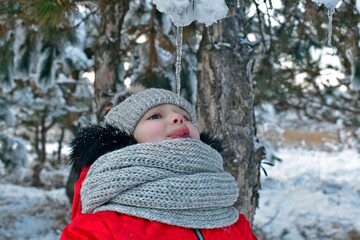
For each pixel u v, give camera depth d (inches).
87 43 201.8
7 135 293.0
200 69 106.0
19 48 181.8
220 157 62.4
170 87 161.0
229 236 58.4
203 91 104.9
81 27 197.0
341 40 151.3
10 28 157.8
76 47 200.2
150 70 161.8
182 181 54.4
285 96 235.5
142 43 174.4
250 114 104.2
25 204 263.1
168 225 54.0
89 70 241.4
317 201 283.7
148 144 56.1
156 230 53.0
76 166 63.7
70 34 179.6
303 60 200.8
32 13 111.7
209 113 103.6
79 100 285.7
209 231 56.2
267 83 205.5
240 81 103.3
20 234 221.1
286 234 242.5
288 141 650.8
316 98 249.9
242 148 102.2
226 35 104.2
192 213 55.2
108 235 52.1
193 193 54.2
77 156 62.9
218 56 103.3
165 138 59.8
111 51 142.0
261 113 274.8
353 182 357.1
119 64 146.7
